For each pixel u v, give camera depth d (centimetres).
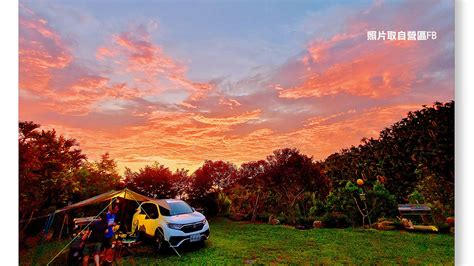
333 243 1009
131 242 944
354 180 2123
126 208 1355
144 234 1037
